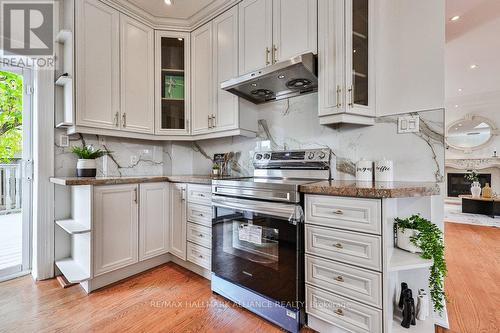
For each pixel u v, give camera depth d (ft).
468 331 4.60
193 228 6.77
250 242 5.21
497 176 18.78
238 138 8.13
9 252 7.07
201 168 9.25
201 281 6.59
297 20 5.69
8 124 6.95
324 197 4.26
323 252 4.28
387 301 3.67
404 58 5.12
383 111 5.37
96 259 5.92
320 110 5.24
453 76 14.15
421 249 4.30
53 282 6.51
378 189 3.62
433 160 4.79
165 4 7.34
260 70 5.57
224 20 7.23
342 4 4.97
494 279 6.69
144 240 6.91
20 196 7.10
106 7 6.98
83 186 6.22
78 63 6.44
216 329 4.70
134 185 6.69
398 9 5.18
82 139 7.39
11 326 4.71
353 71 5.05
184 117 8.32
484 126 18.86
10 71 6.80
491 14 7.72
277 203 4.74
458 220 14.48
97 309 5.30
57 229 6.97
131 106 7.52
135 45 7.63
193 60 8.13
